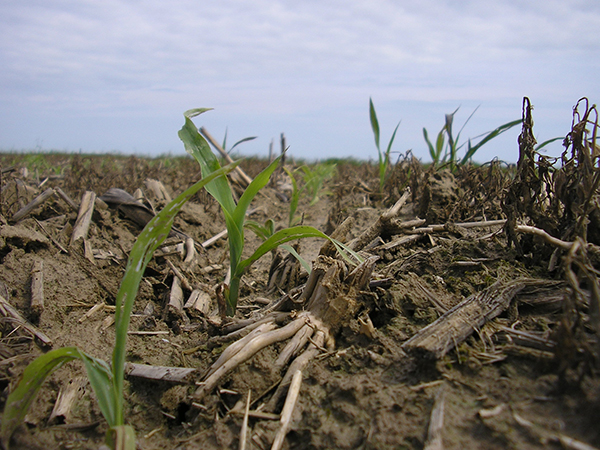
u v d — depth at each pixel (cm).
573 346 27
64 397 34
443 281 40
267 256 65
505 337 32
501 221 52
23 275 46
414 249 48
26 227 54
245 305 47
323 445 28
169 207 28
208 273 57
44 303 43
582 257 30
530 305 35
